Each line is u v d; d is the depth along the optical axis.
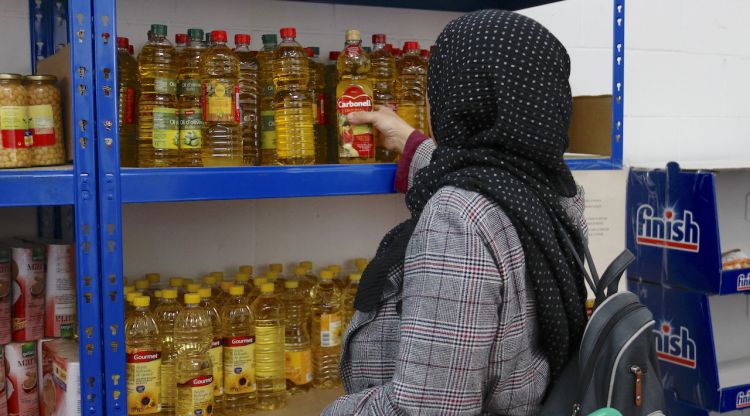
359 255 2.18
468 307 0.93
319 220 2.11
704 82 2.58
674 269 2.04
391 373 1.11
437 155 1.11
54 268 1.56
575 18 2.33
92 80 1.23
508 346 0.97
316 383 1.85
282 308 1.75
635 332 0.98
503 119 1.00
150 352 1.48
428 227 0.98
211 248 1.97
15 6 1.75
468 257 0.94
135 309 1.60
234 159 1.57
